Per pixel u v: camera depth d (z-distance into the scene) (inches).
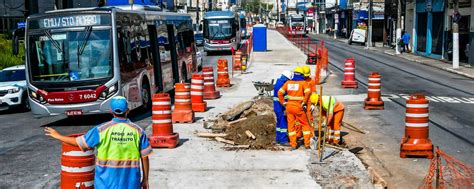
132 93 647.8
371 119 620.4
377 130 556.4
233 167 399.5
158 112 469.7
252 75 1144.2
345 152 439.5
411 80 1051.9
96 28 601.0
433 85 969.5
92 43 600.4
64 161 293.0
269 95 716.0
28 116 715.4
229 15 1889.8
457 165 410.3
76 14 602.2
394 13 2191.2
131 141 239.5
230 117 557.0
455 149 467.2
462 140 503.8
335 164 399.2
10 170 413.1
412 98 450.3
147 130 559.5
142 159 246.5
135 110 725.9
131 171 240.1
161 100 469.7
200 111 673.0
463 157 438.3
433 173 368.2
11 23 2016.5
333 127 483.8
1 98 737.6
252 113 562.6
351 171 379.6
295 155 431.2
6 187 365.7
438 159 347.6
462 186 355.9
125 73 623.5
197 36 2383.1
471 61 1354.6
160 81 783.1
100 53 600.1
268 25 6245.1
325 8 4286.4
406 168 409.7
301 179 364.5
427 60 1546.5
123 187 237.8
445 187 354.9
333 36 3543.3
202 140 496.1
